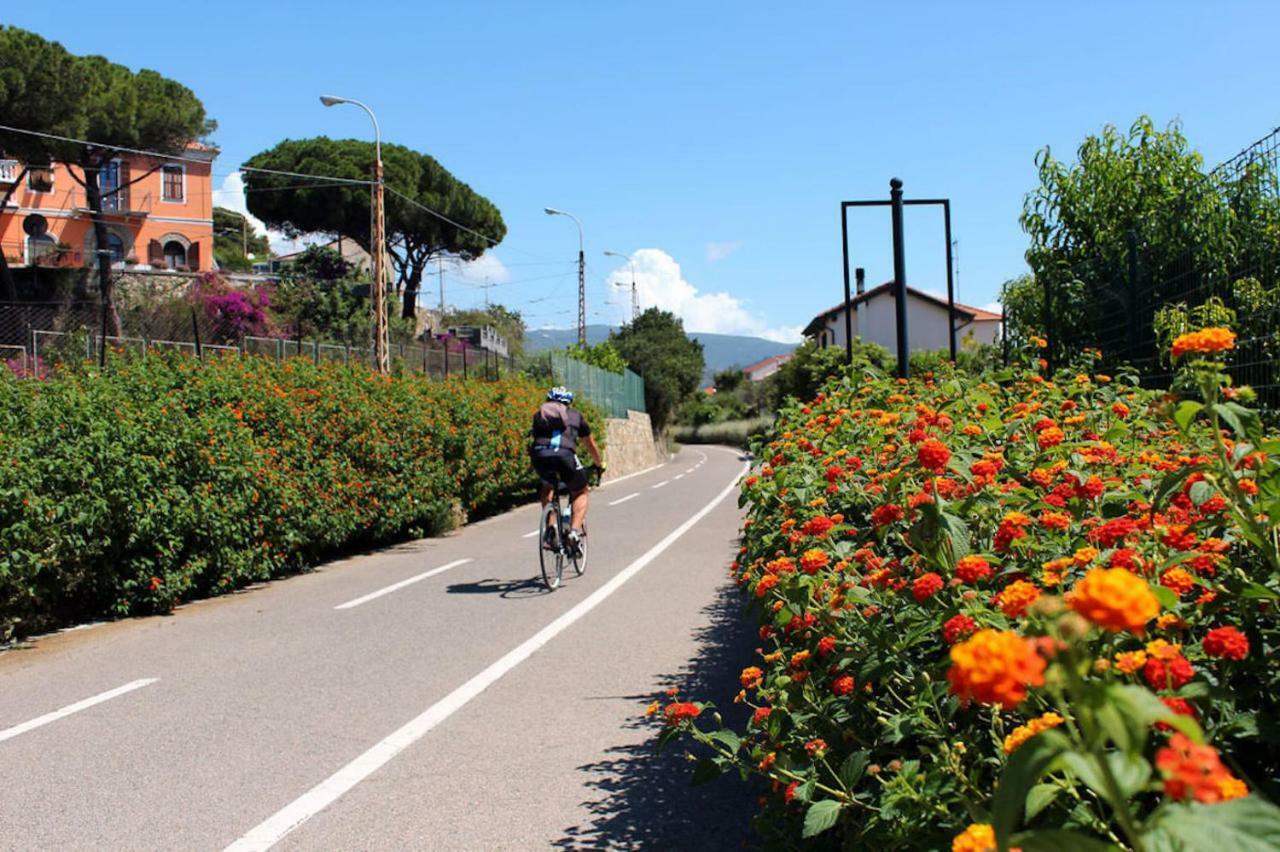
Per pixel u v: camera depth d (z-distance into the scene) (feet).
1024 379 22.00
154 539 29.30
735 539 43.60
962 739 7.38
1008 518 8.94
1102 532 8.25
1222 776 3.77
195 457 31.63
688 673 20.40
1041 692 6.19
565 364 110.11
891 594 9.34
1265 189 21.63
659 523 51.78
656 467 141.18
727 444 237.04
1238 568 8.03
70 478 26.96
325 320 123.75
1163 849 3.66
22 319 96.73
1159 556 7.98
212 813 13.55
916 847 7.15
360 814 13.47
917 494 9.57
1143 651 5.74
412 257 163.94
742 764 9.89
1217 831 3.65
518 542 46.03
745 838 12.34
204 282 111.96
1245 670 6.82
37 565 25.53
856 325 169.17
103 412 29.58
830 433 19.12
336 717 17.97
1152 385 23.11
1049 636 3.92
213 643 24.68
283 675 21.11
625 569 35.27
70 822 13.28
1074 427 16.11
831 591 9.90
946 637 7.34
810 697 9.47
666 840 12.41
